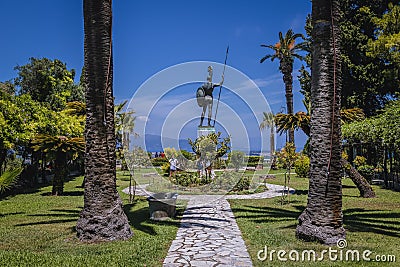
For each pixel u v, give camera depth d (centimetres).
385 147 1903
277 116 1616
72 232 891
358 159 2278
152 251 728
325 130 802
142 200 1574
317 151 806
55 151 1711
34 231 902
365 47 3009
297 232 826
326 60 815
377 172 2445
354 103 3048
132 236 858
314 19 836
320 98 815
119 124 1939
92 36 837
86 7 841
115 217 825
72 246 765
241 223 1026
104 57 839
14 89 3212
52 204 1427
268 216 1134
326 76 813
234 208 1316
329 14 816
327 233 775
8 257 671
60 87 3359
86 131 840
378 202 1380
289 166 1577
